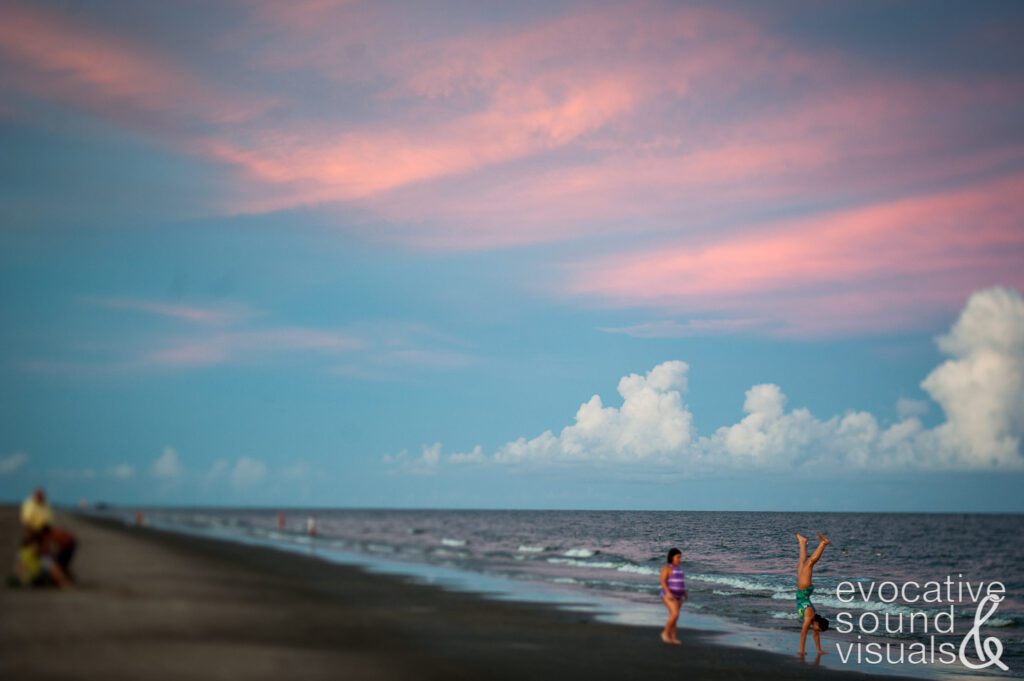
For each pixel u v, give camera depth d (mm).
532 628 18406
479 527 120812
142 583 20766
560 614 21531
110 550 33312
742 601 26094
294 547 50031
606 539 62250
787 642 18375
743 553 45031
